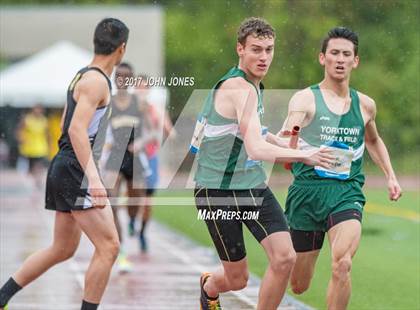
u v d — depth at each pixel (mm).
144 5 97562
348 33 18969
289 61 85188
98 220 18172
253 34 17547
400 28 88500
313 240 19203
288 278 17484
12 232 42281
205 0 95375
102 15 85250
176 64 93625
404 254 34406
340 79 18953
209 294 19688
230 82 17578
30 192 68875
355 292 26266
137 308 23203
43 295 24953
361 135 19078
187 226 46219
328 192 18734
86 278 18203
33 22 85688
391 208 52812
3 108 94812
